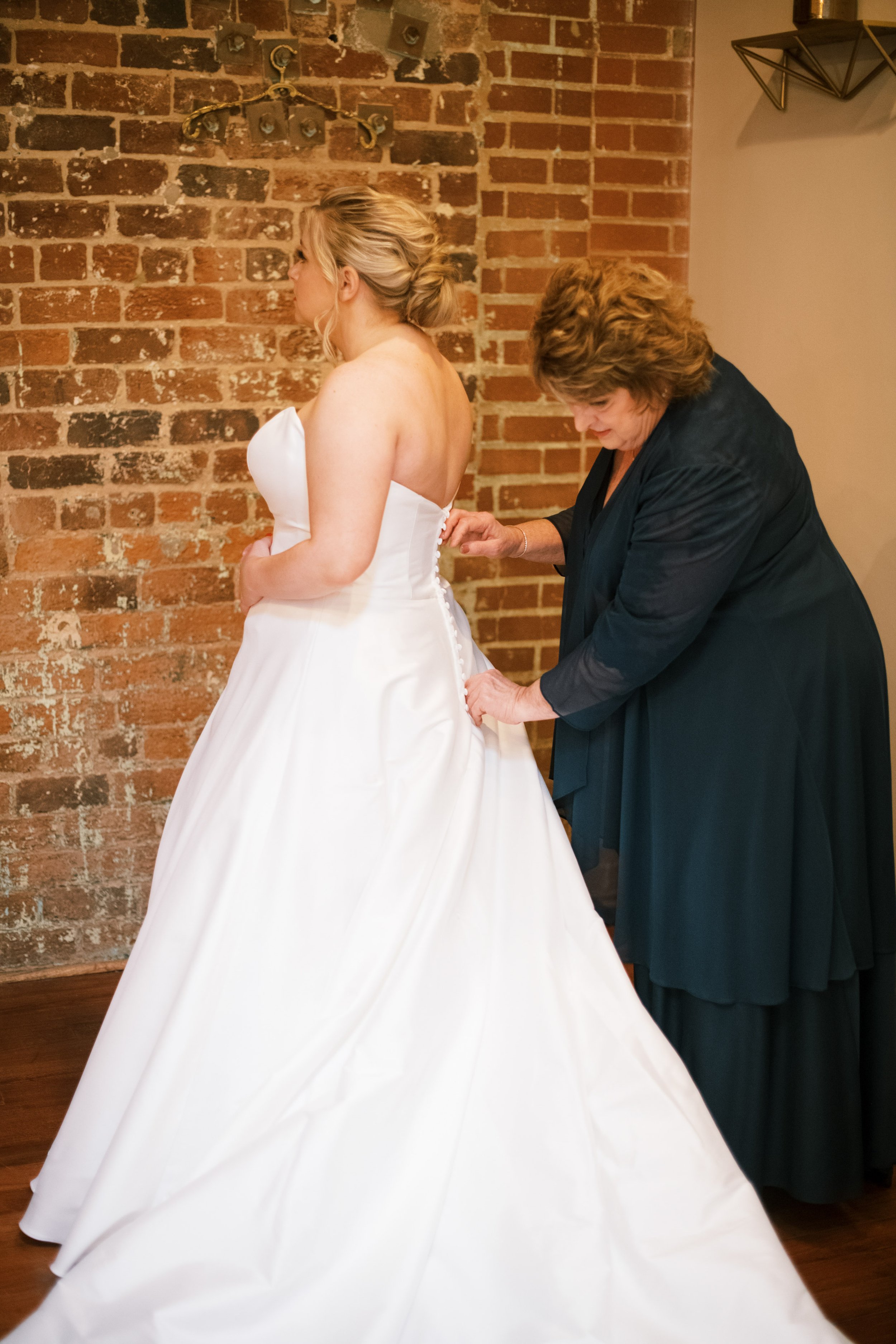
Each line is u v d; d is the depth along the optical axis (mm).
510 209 2889
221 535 2750
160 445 2674
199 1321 1508
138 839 2824
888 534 2451
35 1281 1806
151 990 1781
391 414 1722
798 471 1835
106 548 2686
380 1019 1657
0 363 2555
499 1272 1547
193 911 1772
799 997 1913
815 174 2590
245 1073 1680
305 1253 1537
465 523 2160
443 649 1934
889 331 2406
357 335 1871
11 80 2451
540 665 3127
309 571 1725
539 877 1871
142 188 2557
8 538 2627
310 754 1771
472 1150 1621
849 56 2441
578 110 2902
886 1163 2039
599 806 1998
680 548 1700
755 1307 1521
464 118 2740
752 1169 1937
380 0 2625
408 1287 1505
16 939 2787
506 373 2949
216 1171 1582
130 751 2785
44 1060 2451
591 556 1886
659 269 3115
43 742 2729
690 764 1848
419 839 1765
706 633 1829
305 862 1734
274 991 1697
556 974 1778
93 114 2502
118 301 2590
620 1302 1531
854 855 1903
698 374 1685
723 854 1834
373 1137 1593
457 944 1748
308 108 2623
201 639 2783
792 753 1817
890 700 2467
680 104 3035
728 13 2834
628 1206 1626
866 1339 1724
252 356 2691
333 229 1807
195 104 2557
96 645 2723
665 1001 1976
